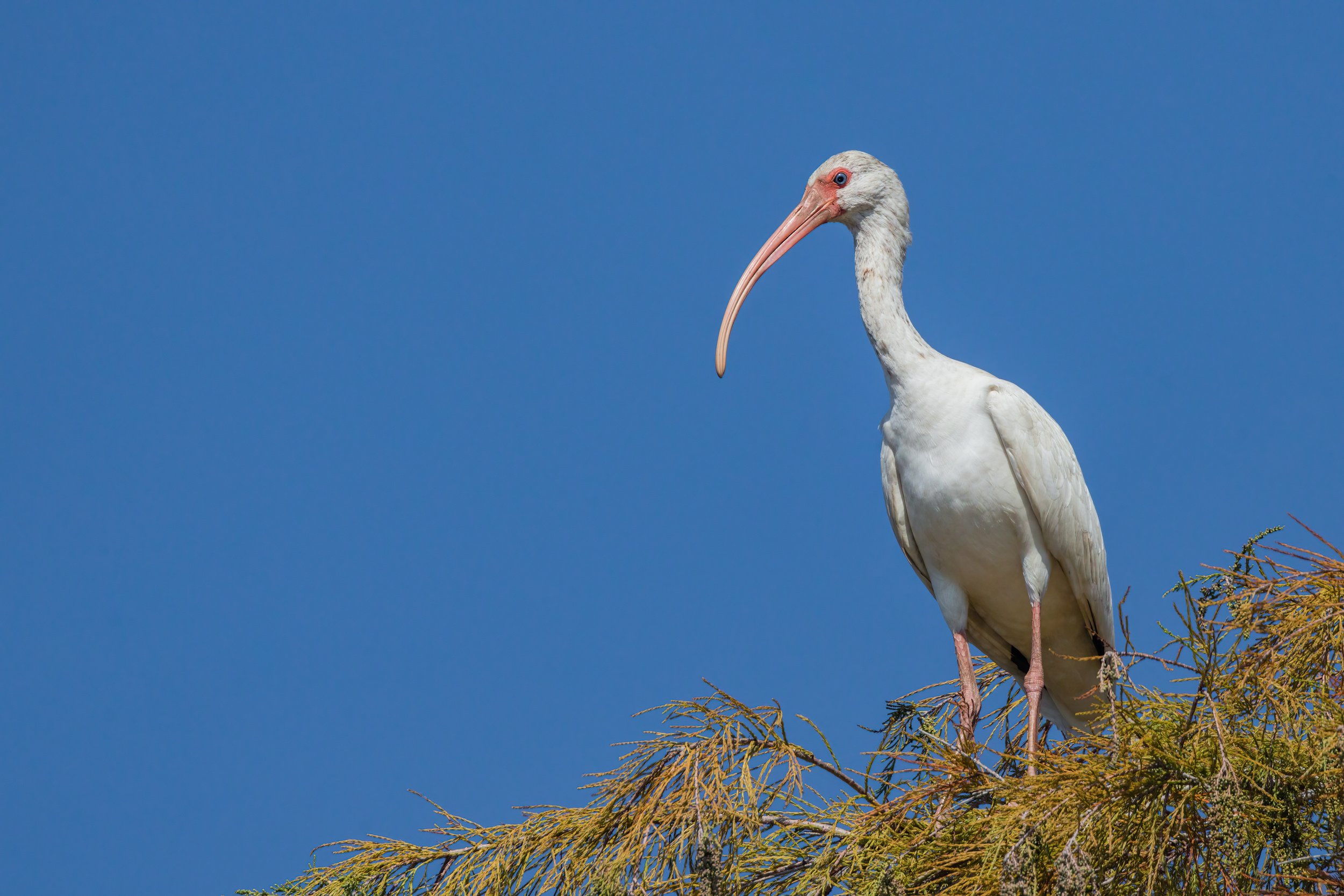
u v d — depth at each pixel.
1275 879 8.48
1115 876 8.73
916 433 14.02
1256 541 9.97
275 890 10.89
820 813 9.88
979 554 14.05
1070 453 14.29
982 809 9.58
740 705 10.27
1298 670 9.40
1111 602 14.77
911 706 13.30
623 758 10.17
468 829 10.62
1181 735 9.20
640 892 9.45
